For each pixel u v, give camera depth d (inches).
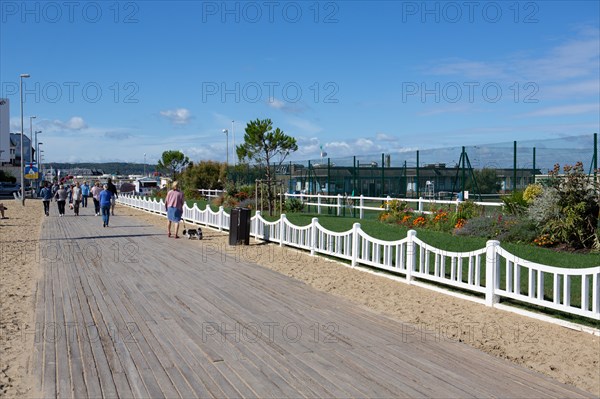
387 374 221.0
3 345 257.6
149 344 257.8
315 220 552.1
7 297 362.0
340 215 1050.7
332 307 337.1
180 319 304.0
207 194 1829.5
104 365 229.1
